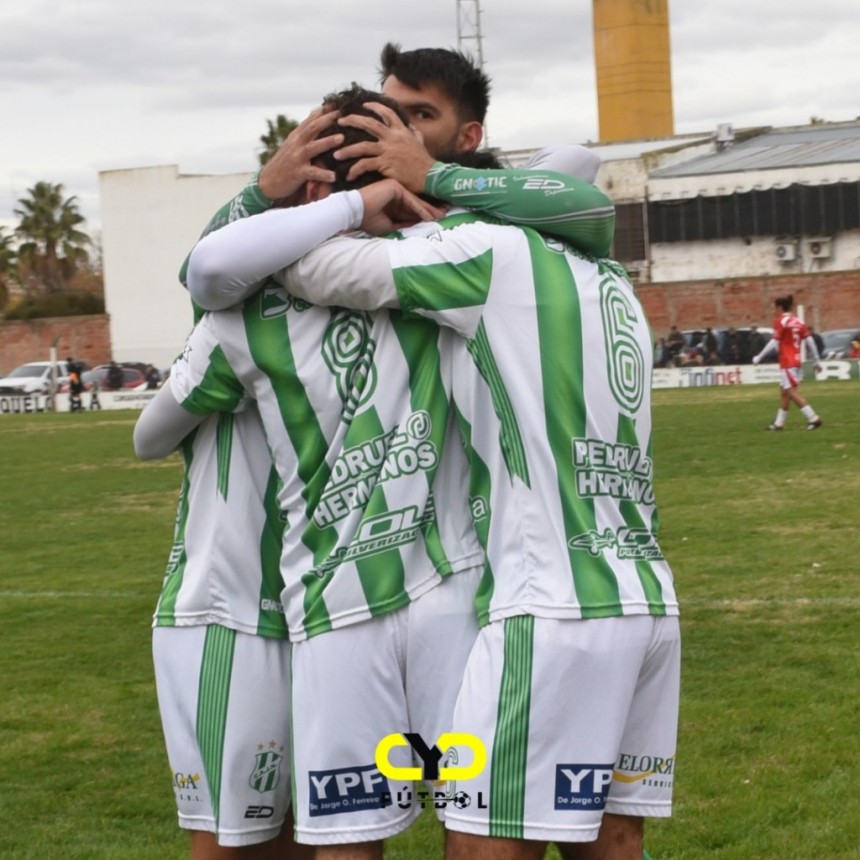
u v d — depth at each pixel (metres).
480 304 3.35
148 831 6.32
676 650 3.58
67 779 7.09
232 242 3.34
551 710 3.28
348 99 3.63
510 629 3.31
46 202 95.12
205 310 3.59
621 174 71.31
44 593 12.77
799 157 70.88
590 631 3.30
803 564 12.23
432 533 3.45
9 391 59.91
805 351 49.38
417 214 3.53
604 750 3.34
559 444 3.33
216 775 3.69
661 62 99.00
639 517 3.49
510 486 3.35
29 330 73.06
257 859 3.86
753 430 27.53
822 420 29.19
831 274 58.72
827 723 7.40
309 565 3.49
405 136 3.56
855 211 67.06
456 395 3.43
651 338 3.63
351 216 3.43
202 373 3.57
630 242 71.62
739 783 6.54
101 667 9.60
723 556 12.84
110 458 29.27
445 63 4.14
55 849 6.07
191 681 3.70
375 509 3.39
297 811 3.49
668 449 24.23
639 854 3.66
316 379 3.45
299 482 3.51
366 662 3.40
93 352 72.69
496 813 3.30
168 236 76.50
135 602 12.16
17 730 8.04
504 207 3.45
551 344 3.35
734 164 71.56
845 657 8.80
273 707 3.69
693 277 70.69
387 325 3.44
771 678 8.37
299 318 3.48
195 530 3.75
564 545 3.32
